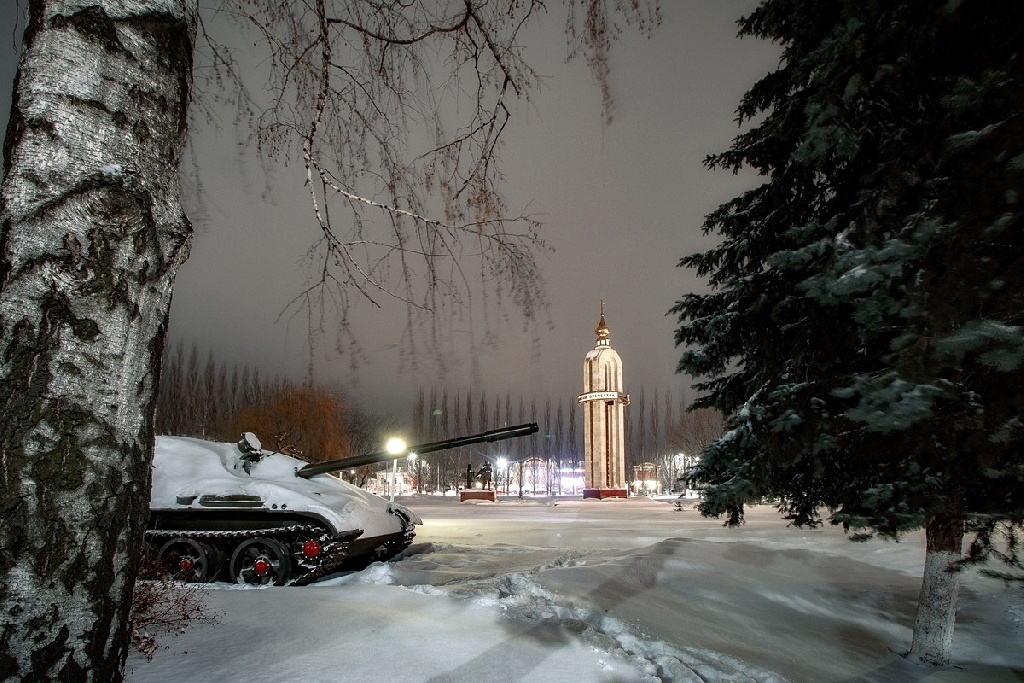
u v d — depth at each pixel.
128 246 2.12
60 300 2.01
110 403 2.06
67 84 2.09
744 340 7.89
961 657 7.38
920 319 4.67
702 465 7.34
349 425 37.84
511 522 22.91
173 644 4.78
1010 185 4.39
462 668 4.45
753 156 8.48
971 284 4.49
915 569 11.94
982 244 4.73
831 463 6.98
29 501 1.91
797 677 5.79
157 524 8.92
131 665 4.24
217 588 7.63
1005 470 5.25
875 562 12.48
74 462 1.98
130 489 2.11
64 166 2.05
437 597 6.75
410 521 11.31
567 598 6.88
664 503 41.62
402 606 6.41
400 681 4.12
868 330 5.41
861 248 5.67
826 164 7.20
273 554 8.70
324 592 7.05
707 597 8.44
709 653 5.41
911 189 5.76
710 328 7.89
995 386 4.96
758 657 6.19
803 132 6.84
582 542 15.46
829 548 13.71
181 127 2.38
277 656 4.52
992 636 8.21
